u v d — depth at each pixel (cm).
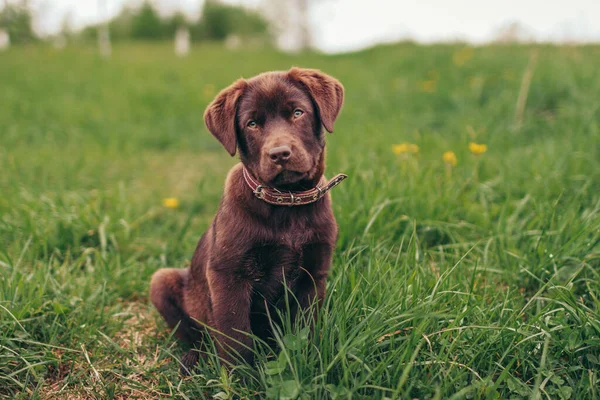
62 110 858
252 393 218
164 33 4438
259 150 245
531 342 223
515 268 299
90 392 235
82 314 282
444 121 700
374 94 895
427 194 378
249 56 1825
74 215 400
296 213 243
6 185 496
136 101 963
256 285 252
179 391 230
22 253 319
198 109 934
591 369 215
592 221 310
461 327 214
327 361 205
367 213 352
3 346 237
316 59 1689
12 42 2048
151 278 327
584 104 575
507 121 612
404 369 196
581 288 279
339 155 492
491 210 371
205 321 275
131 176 598
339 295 240
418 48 1369
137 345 275
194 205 480
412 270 254
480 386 196
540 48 1052
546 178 398
